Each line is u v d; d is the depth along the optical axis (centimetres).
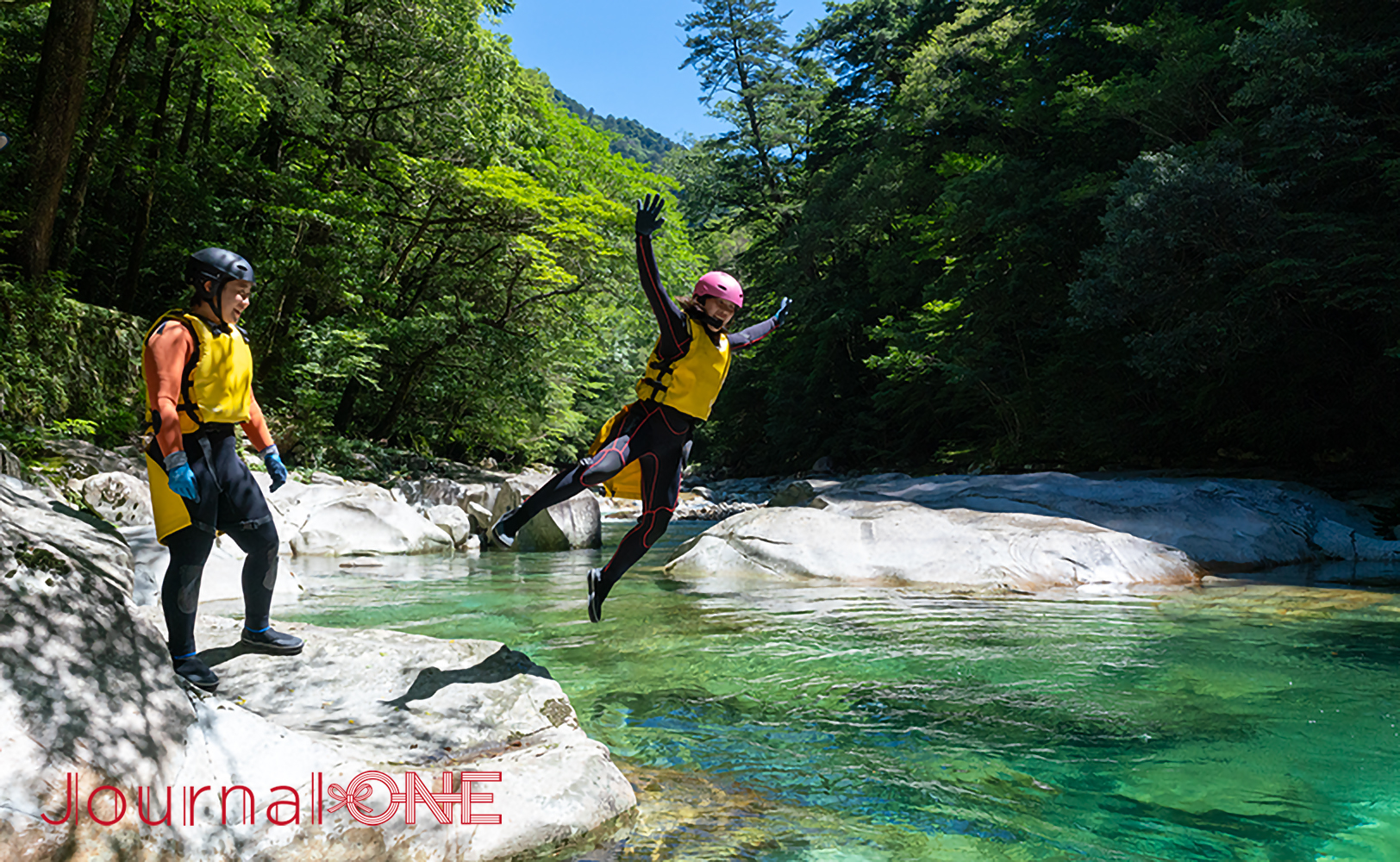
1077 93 1781
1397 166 1141
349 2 1797
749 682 435
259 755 234
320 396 1683
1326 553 922
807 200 3600
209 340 293
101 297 1712
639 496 359
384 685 327
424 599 681
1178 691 409
